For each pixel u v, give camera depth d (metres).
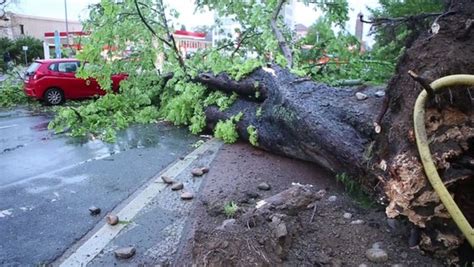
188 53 7.82
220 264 2.02
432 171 1.82
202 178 3.95
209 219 3.00
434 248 2.17
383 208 2.81
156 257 2.51
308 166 4.07
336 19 6.90
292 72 4.93
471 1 2.32
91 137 6.14
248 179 3.74
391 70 5.51
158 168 4.42
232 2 7.05
